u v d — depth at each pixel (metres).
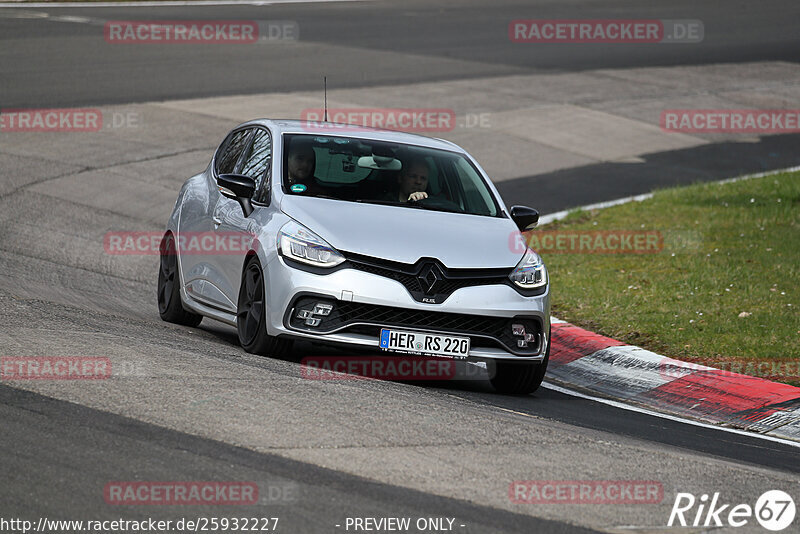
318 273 27.56
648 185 68.19
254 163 32.62
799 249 48.31
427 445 21.22
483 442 21.92
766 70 111.06
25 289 35.53
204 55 100.38
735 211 57.81
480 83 95.75
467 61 106.56
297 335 27.62
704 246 49.75
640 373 32.75
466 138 76.44
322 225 28.39
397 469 19.56
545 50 116.31
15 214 51.06
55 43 100.81
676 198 62.25
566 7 151.62
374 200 30.42
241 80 89.56
